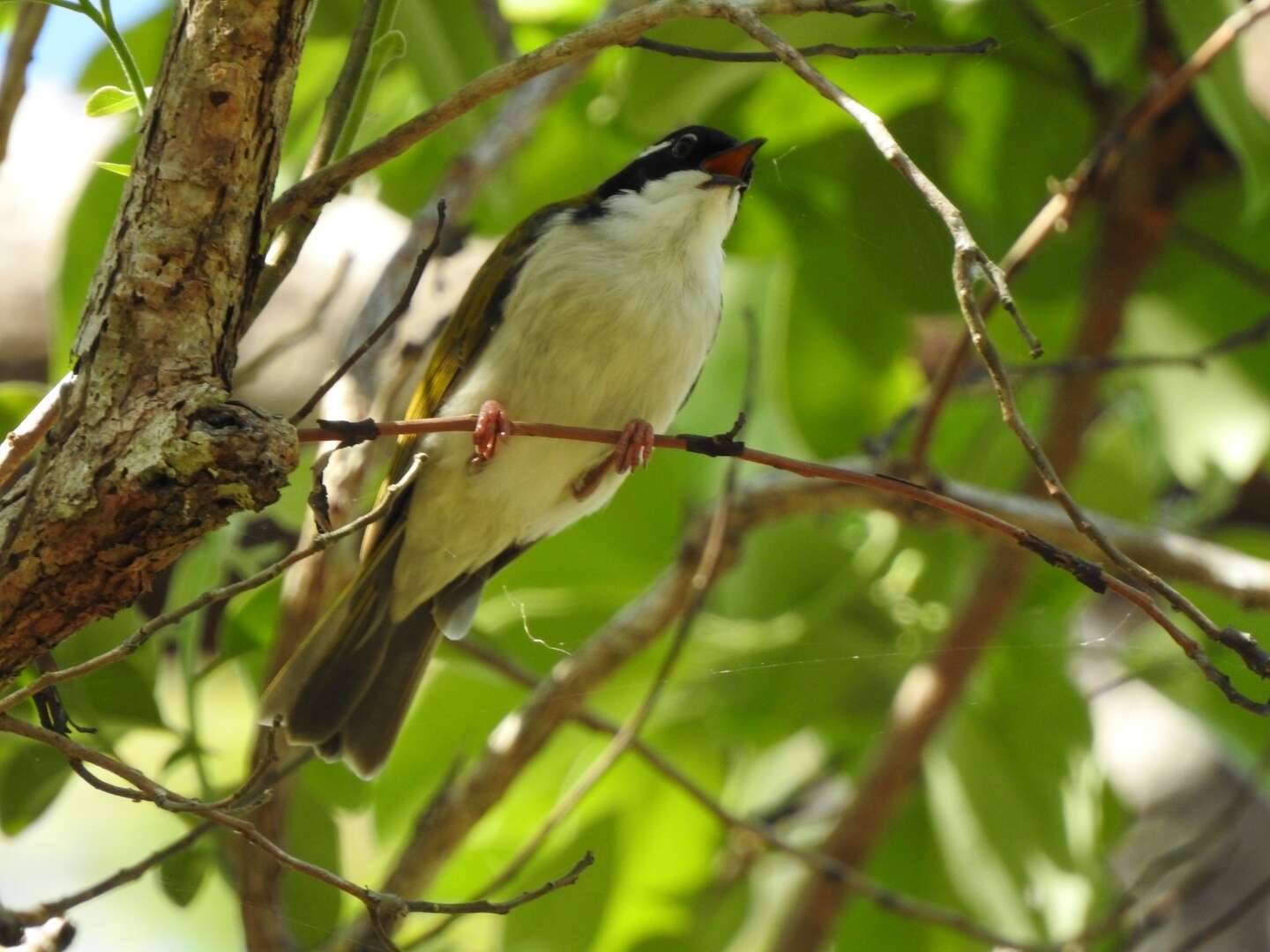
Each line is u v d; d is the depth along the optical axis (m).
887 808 10.66
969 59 10.43
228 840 8.38
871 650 10.80
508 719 9.57
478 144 9.33
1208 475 12.42
